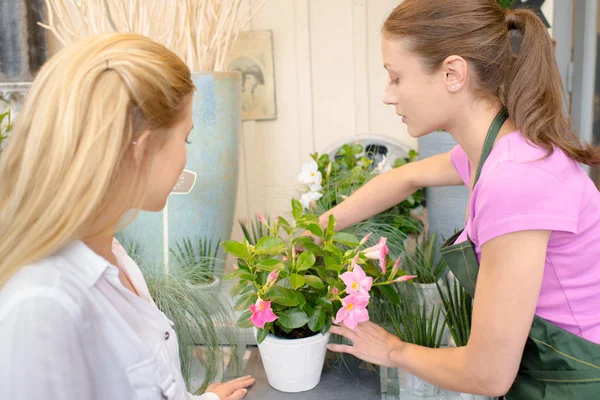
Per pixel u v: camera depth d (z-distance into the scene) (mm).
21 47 1927
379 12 2029
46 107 665
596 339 969
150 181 749
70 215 654
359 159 2002
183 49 1706
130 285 900
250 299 1225
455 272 1076
